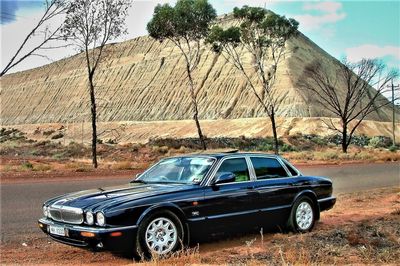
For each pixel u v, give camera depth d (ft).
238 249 26.04
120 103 467.52
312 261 22.74
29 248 27.50
